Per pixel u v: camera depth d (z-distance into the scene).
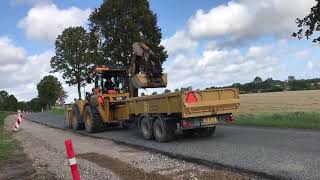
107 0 40.28
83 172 11.93
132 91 22.28
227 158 11.94
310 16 20.20
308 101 39.50
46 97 98.94
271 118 24.33
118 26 39.12
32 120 42.91
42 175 11.88
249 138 15.79
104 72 22.70
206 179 9.95
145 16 40.03
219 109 16.03
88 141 19.75
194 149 14.07
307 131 16.92
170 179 10.12
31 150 17.70
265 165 10.63
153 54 20.16
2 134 26.78
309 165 10.30
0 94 122.00
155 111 17.03
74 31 66.44
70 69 66.12
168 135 16.42
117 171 11.60
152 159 13.23
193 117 15.80
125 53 39.50
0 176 12.12
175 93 15.58
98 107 22.56
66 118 28.52
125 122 21.38
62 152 16.45
